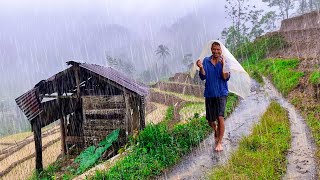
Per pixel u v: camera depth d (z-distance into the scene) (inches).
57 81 633.6
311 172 247.0
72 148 663.8
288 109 535.5
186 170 269.3
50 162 701.3
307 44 1534.2
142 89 658.2
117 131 564.4
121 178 263.1
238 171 246.2
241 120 457.1
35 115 575.5
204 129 384.2
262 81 1096.8
